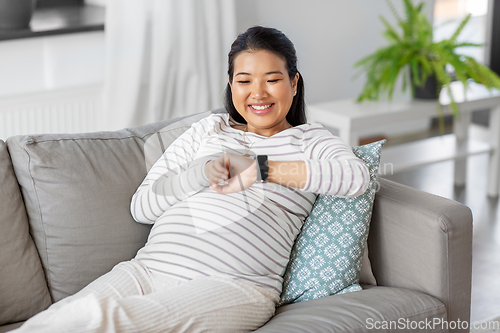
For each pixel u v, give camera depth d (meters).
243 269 1.38
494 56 4.19
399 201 1.49
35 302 1.41
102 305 1.13
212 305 1.26
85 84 2.72
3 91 2.54
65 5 2.98
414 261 1.45
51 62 2.64
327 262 1.46
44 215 1.45
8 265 1.38
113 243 1.48
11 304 1.38
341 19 3.59
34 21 2.64
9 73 2.54
